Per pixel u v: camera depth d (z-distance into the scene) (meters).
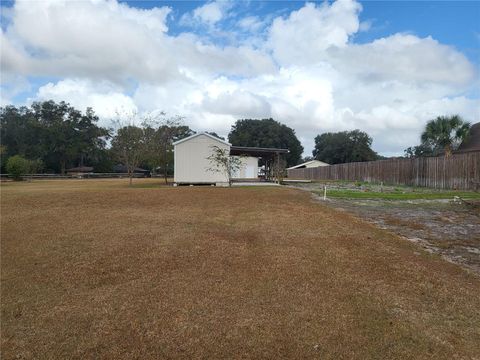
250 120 67.38
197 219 7.91
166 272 4.53
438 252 5.57
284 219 7.93
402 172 22.45
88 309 3.54
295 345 2.91
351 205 10.77
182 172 21.91
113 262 4.88
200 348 2.87
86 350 2.85
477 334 3.14
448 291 4.00
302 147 70.81
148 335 3.05
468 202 10.61
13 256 5.19
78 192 14.27
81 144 69.00
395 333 3.11
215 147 21.89
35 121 66.81
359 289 4.02
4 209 9.48
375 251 5.43
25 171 39.00
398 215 8.73
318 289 4.02
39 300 3.76
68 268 4.68
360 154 59.53
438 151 26.11
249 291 3.95
